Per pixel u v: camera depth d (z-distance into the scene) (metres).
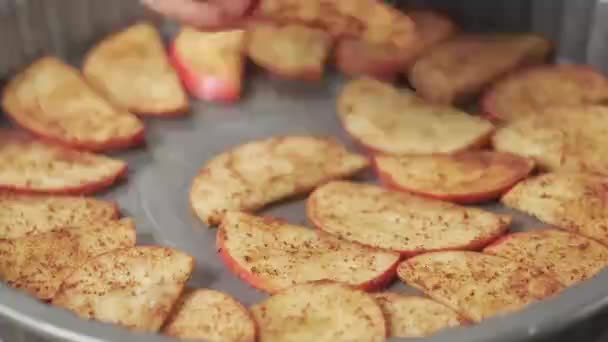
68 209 0.57
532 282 0.52
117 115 0.62
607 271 0.50
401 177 0.58
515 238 0.55
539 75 0.65
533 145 0.60
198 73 0.65
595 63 0.68
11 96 0.63
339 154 0.60
